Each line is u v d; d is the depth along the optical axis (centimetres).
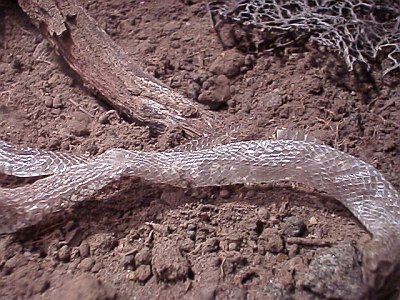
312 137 40
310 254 33
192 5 53
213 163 37
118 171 36
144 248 34
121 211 36
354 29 49
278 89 46
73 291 31
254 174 36
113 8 53
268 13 50
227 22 51
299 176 36
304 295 31
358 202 35
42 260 34
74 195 36
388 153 41
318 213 36
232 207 36
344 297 30
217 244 34
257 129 42
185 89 46
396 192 35
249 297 31
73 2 45
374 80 46
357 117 43
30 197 36
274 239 34
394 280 31
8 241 35
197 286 32
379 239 31
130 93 42
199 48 49
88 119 44
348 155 36
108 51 44
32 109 45
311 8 50
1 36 50
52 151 41
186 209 36
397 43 47
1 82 47
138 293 32
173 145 40
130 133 42
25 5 46
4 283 32
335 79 46
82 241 35
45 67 48
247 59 48
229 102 45
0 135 42
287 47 49
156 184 37
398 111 44
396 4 51
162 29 51
